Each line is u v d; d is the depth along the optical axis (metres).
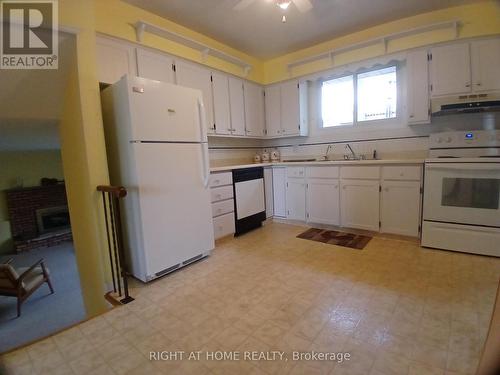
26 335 2.50
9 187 4.95
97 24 2.32
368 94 3.50
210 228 2.61
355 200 3.09
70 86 2.06
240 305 1.77
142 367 1.28
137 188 2.04
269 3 2.62
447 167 2.39
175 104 2.26
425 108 2.91
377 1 2.65
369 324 1.51
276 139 4.43
